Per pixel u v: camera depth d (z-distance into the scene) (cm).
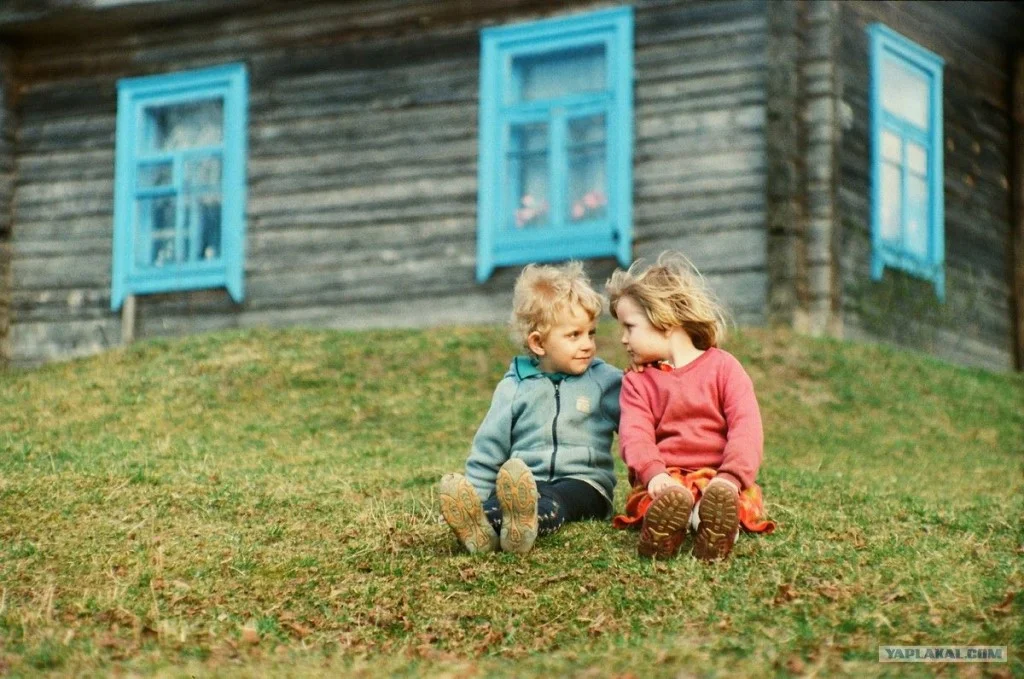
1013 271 1364
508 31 1185
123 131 1310
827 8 1101
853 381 934
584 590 413
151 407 854
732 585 410
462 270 1180
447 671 350
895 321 1159
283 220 1246
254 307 1245
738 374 464
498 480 437
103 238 1306
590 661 351
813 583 411
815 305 1075
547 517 455
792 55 1090
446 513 441
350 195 1226
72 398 888
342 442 757
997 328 1327
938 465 740
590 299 485
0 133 1334
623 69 1137
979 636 359
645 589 411
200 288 1267
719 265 1087
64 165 1330
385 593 421
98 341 1295
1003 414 926
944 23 1289
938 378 987
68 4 1266
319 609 412
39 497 522
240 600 420
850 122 1134
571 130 1171
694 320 470
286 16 1268
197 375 936
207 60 1292
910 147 1236
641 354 472
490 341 1008
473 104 1195
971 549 456
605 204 1145
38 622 392
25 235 1332
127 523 494
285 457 670
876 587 405
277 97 1262
